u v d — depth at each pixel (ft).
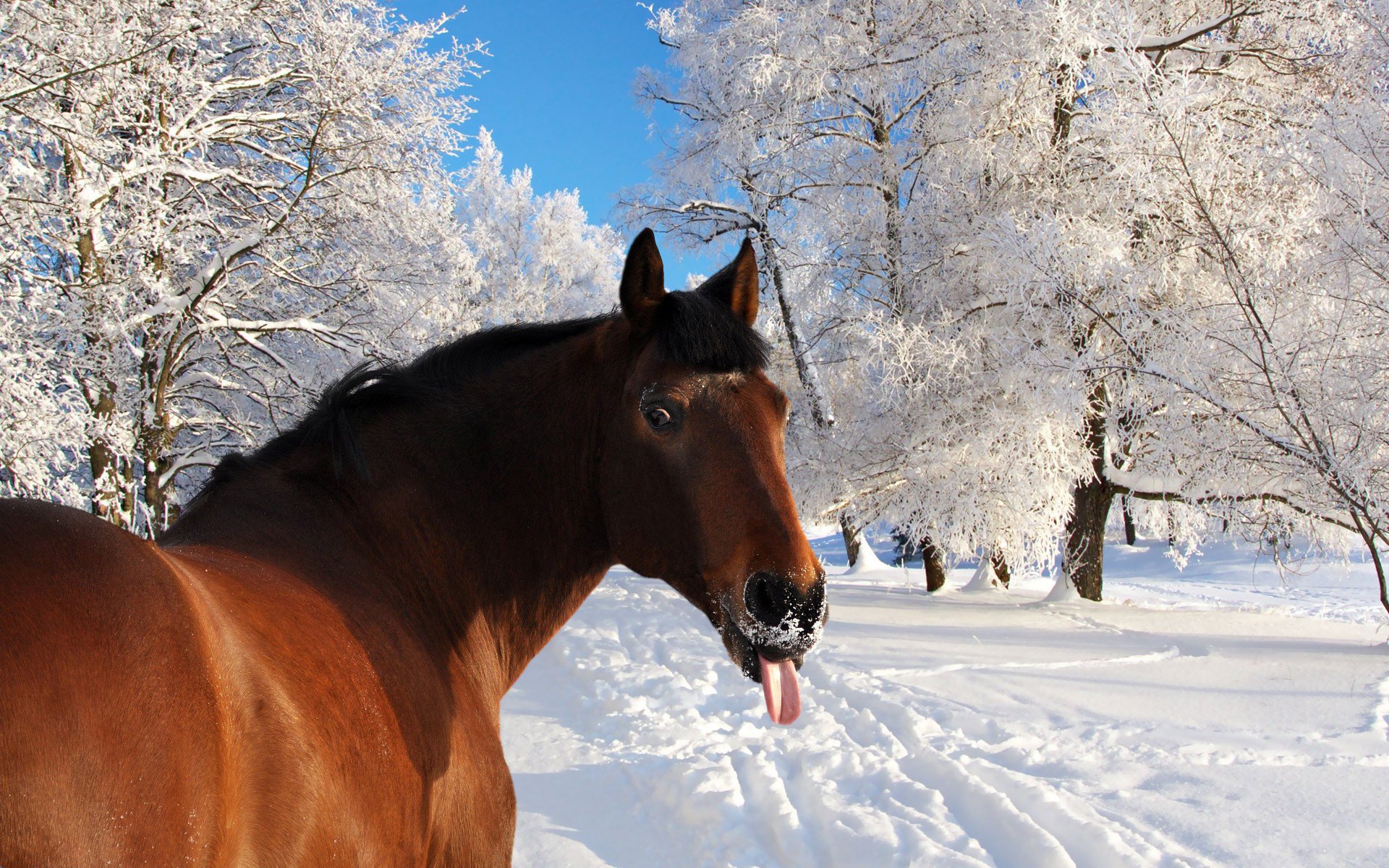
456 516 6.27
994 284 38.99
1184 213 34.06
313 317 36.76
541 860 11.43
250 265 35.78
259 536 5.26
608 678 22.03
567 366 6.57
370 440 6.19
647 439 5.72
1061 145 40.88
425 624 5.91
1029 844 11.35
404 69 35.91
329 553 5.45
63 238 26.91
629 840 12.16
